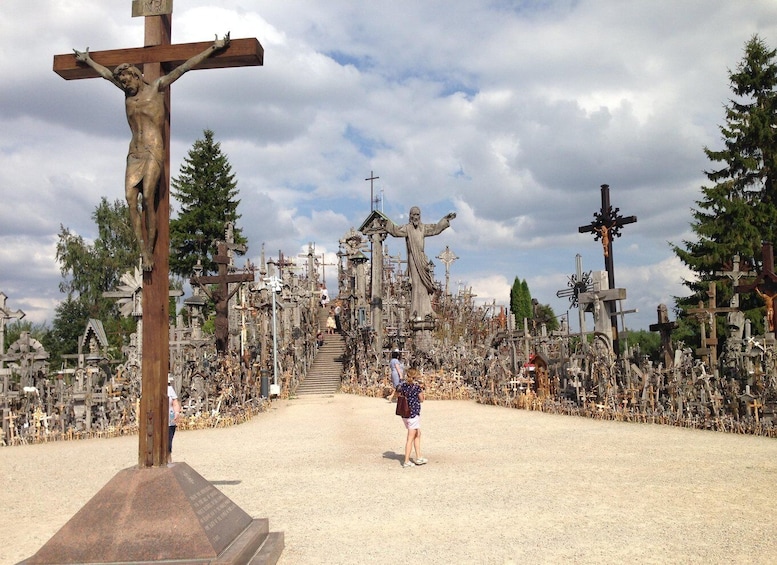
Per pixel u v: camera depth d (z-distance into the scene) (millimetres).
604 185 27875
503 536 7535
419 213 34750
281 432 19250
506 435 16656
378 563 6715
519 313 60000
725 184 34812
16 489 11664
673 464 11789
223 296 29969
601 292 23031
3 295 23656
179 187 64812
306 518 8625
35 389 20844
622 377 20766
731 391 16844
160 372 6918
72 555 5945
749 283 20359
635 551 6875
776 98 34188
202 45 7215
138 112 6871
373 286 39469
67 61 7305
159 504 6250
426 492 10023
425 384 29531
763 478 10352
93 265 58281
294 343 40750
